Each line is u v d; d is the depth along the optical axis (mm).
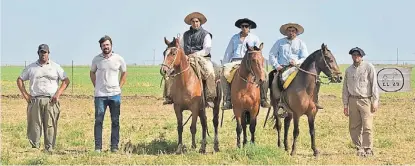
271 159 13922
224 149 15836
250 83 14742
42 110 15445
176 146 16312
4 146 16531
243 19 16297
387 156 15234
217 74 15992
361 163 14023
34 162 13492
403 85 35156
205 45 15867
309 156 15023
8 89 45688
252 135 15242
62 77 15641
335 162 14055
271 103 16344
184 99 14789
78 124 22594
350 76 15297
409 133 20000
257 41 16422
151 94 41906
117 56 15414
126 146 15719
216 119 15938
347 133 19891
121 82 15570
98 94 15242
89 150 15875
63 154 15141
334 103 35375
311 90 14555
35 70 15352
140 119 24938
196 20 15961
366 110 15156
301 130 20953
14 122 23203
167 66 14211
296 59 16094
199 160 13898
